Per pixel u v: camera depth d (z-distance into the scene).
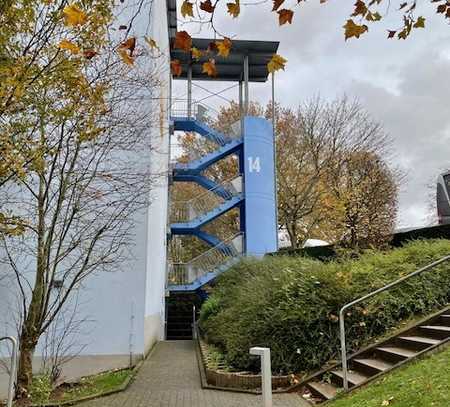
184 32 3.38
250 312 8.79
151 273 12.98
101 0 6.58
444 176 16.66
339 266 9.24
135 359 10.64
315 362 7.94
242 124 23.84
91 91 7.26
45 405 7.00
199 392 7.74
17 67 5.39
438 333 7.26
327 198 25.61
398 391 5.47
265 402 5.43
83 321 10.45
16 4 5.91
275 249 22.72
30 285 9.05
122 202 9.73
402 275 8.77
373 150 27.80
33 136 6.98
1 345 9.73
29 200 8.95
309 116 28.64
